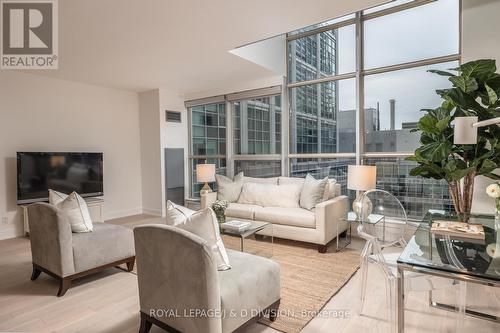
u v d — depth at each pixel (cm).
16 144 434
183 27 297
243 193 464
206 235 183
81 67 420
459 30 347
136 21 282
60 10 261
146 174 584
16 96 434
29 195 428
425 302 235
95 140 522
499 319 205
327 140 454
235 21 285
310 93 469
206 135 598
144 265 185
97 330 203
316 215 356
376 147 411
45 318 217
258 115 524
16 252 362
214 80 506
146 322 191
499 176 258
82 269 264
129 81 501
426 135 280
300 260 330
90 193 496
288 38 485
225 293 168
